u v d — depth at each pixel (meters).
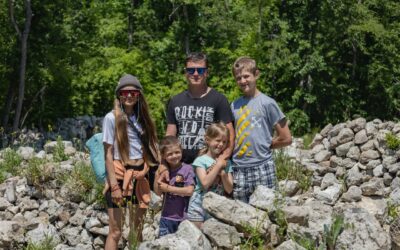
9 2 20.16
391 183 8.89
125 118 5.63
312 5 24.36
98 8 24.72
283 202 5.41
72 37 22.47
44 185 8.37
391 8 25.38
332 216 5.25
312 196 8.00
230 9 26.23
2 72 21.69
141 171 5.73
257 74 5.62
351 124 10.02
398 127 9.88
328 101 24.30
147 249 4.72
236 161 5.63
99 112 26.17
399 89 24.36
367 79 24.53
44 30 21.42
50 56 21.06
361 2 24.83
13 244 7.42
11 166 9.26
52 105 22.88
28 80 21.48
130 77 5.67
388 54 24.48
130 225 5.61
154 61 26.30
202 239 4.87
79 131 19.97
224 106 5.55
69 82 22.16
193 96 5.64
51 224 7.95
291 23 25.09
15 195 8.35
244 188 5.60
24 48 20.11
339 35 23.89
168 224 5.52
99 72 24.48
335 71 24.25
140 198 5.79
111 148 5.67
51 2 21.25
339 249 4.90
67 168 8.49
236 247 5.05
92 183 8.09
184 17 25.83
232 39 25.69
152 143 5.82
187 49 25.55
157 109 23.44
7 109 21.36
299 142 11.37
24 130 18.02
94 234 7.77
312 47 24.19
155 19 27.16
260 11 25.06
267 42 24.33
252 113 5.52
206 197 5.21
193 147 5.56
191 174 5.47
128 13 27.20
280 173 8.90
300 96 24.17
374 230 4.91
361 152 9.68
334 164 9.75
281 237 5.17
